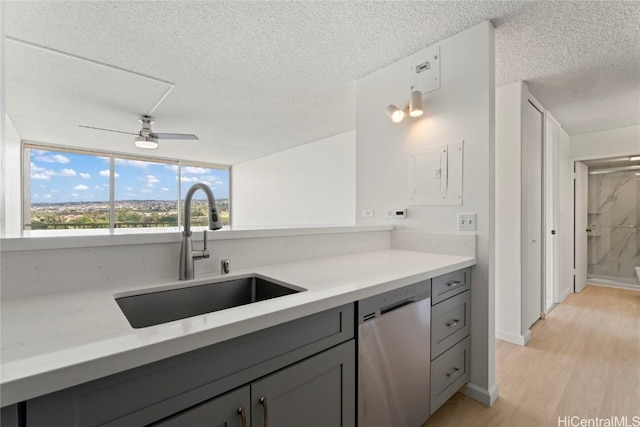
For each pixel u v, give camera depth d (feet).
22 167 15.29
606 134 12.52
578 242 13.41
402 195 7.23
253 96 9.63
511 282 8.21
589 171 15.17
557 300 11.58
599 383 6.16
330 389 3.33
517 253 8.11
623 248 14.65
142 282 3.88
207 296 4.17
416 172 6.92
